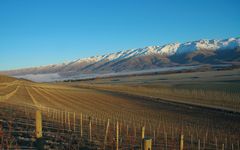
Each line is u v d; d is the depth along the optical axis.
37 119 13.09
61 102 70.88
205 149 29.20
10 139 15.49
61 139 20.62
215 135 38.41
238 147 31.30
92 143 21.45
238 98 83.50
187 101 80.94
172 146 26.73
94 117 44.66
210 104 73.94
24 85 141.62
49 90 117.38
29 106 45.97
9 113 29.80
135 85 155.62
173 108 67.88
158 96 97.38
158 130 37.66
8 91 86.12
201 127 44.62
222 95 91.25
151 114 57.62
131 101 82.38
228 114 58.91
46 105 57.66
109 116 50.00
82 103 72.19
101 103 74.75
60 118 34.97
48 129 24.73
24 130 21.36
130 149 21.50
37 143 13.13
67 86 165.75
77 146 19.31
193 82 149.88
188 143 31.53
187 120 51.22
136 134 31.31
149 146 10.06
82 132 25.45
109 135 25.25
